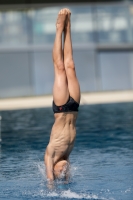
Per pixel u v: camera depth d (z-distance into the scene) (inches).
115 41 2124.8
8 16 2101.4
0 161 831.7
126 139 1000.9
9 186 660.1
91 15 2134.6
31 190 637.3
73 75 647.1
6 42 2079.2
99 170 732.7
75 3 2137.1
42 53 2084.2
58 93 637.3
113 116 1374.3
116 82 2101.4
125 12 2140.7
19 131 1176.8
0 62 2059.5
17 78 2058.3
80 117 1395.2
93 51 2112.5
